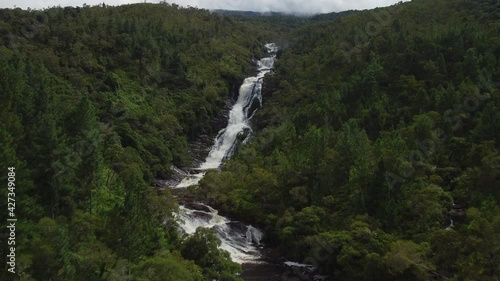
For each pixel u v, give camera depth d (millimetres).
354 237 59344
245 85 153625
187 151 117625
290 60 157875
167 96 130500
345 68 127250
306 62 148625
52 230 35438
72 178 55562
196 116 130250
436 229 59906
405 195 66562
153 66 134875
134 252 42969
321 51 148625
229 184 87312
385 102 96250
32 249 33469
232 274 54156
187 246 55438
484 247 45812
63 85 101062
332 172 74812
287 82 138875
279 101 132250
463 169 74375
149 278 39906
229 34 198875
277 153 91188
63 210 49906
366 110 95000
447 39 111188
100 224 45969
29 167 47094
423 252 52625
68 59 117062
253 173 87062
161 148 102250
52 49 118938
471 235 50719
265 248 71750
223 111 142000
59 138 51344
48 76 97875
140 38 141500
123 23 147500
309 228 65750
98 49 130125
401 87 102812
